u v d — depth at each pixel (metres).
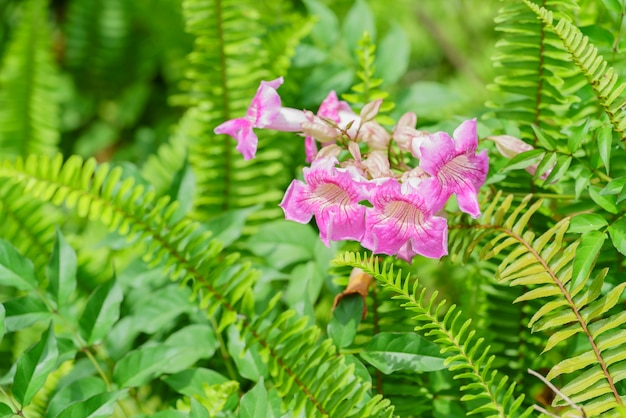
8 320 1.29
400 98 1.47
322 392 1.23
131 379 1.29
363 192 1.21
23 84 1.73
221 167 1.51
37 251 1.55
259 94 1.28
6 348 1.50
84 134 2.07
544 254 1.22
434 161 1.20
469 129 1.20
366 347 1.27
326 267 1.35
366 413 1.21
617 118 1.22
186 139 1.62
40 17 1.73
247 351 1.30
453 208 1.32
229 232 1.38
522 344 1.33
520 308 1.33
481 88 1.76
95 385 1.28
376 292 1.32
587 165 1.26
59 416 1.23
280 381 1.25
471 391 1.29
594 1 1.36
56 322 1.30
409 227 1.21
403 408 1.29
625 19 1.36
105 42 2.06
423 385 1.30
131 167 1.42
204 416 1.22
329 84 1.49
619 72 1.31
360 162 1.25
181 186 1.39
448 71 2.04
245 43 1.50
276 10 1.64
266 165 1.51
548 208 1.34
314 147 1.30
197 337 1.33
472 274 1.36
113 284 1.32
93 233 1.60
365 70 1.40
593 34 1.29
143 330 1.35
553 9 1.31
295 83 1.55
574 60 1.22
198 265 1.30
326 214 1.23
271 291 1.38
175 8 1.92
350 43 1.49
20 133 1.75
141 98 2.08
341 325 1.28
